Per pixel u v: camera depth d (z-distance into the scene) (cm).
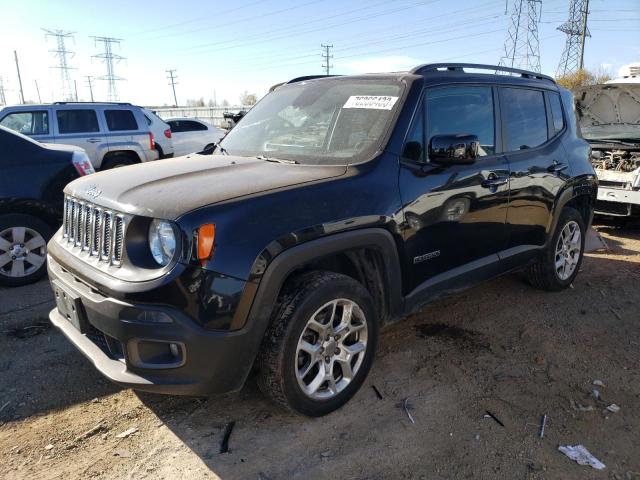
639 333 411
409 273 324
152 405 308
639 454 269
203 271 239
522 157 410
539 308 455
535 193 420
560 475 253
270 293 255
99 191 289
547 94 462
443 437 280
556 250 470
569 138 479
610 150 763
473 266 373
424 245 329
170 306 239
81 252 292
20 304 460
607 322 429
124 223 257
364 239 290
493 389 327
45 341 388
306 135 358
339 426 288
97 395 318
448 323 423
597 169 733
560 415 301
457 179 345
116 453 266
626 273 555
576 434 284
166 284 237
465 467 258
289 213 263
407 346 382
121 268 257
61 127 1038
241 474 252
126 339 246
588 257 617
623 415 302
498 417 298
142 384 247
